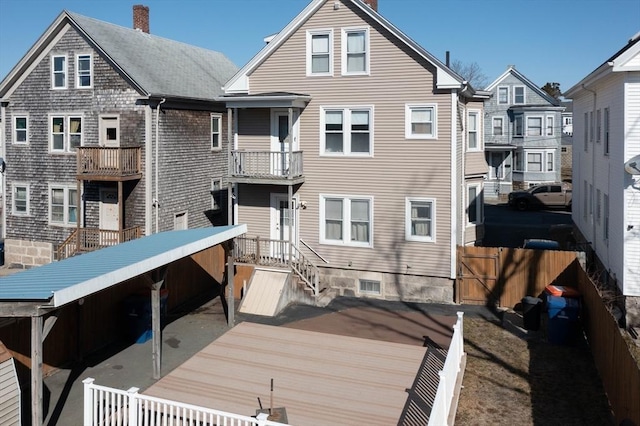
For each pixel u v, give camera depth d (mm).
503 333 16406
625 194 15695
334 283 20922
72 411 11531
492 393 12406
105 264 11836
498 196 46125
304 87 20875
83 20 25016
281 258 20078
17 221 26406
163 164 24438
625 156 15609
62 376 13305
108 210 24578
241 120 21969
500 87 46000
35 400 9562
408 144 19688
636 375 9578
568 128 59375
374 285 20484
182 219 25984
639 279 15711
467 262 19281
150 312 15797
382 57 19781
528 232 30953
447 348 15016
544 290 18250
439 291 19703
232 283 16953
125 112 23828
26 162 25953
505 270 18875
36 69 25344
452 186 19234
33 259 26203
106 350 15055
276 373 11953
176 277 19109
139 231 23781
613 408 11461
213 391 11000
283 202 21719
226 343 13812
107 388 9664
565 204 39531
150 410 9961
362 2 19609
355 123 20391
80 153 23188
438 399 9320
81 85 24594
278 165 21516
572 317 15188
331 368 12289
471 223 23109
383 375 11945
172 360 14312
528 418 11266
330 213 20938
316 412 10125
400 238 20016
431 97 19297
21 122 26031
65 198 25328
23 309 9445
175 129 25188
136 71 24156
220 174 28625
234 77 21656
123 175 22688
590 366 13938
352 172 20438
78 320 14227
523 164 44969
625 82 15500
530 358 14469
